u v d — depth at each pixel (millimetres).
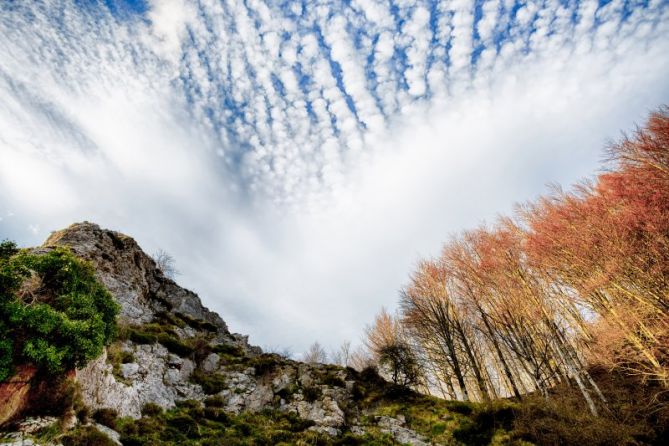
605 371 19250
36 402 7625
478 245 25953
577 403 17047
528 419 14812
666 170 18312
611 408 15812
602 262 19016
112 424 9750
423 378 27031
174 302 27062
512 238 24875
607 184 21641
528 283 21922
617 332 17422
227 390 18281
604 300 19172
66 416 8102
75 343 8203
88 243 20500
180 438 11531
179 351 18812
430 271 26859
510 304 21344
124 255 23312
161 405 14008
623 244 18438
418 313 25719
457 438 15344
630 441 12734
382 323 33562
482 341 28047
